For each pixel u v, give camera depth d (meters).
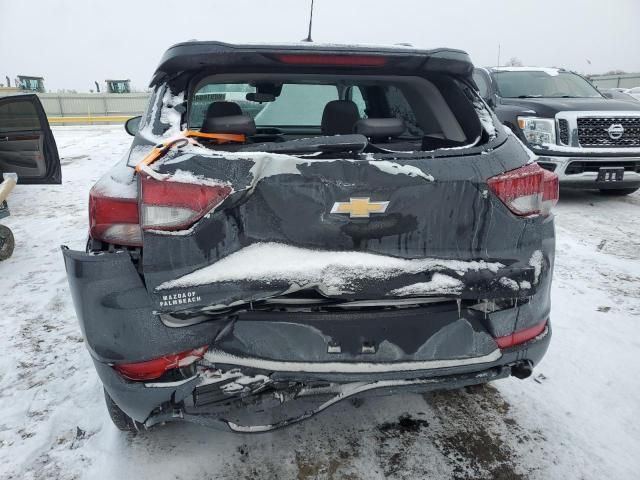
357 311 1.82
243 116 2.12
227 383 1.79
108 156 11.89
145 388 1.76
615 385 2.73
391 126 2.32
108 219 1.73
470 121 2.21
